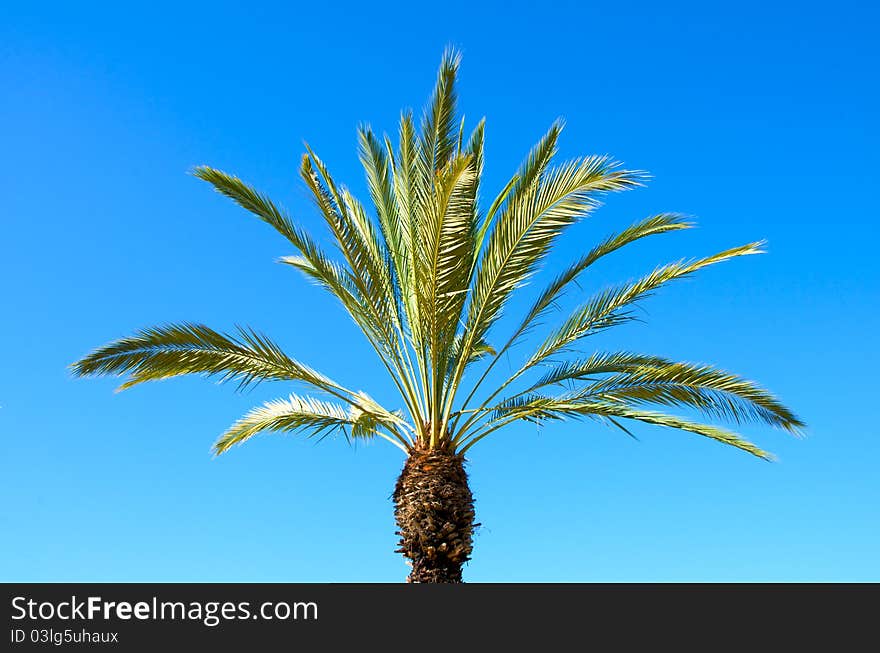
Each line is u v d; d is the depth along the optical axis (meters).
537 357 9.62
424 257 8.83
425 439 9.77
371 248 10.31
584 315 9.40
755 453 9.56
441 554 9.29
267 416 10.30
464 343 9.80
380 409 10.18
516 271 8.90
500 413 9.70
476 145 10.48
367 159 10.44
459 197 8.26
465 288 9.77
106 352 8.62
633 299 9.14
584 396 9.34
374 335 10.00
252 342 9.11
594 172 8.07
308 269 11.37
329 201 8.84
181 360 8.86
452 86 10.01
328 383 9.65
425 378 9.83
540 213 8.48
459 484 9.59
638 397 9.19
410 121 9.72
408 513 9.45
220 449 10.48
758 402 8.92
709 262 8.57
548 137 9.45
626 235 9.03
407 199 9.59
